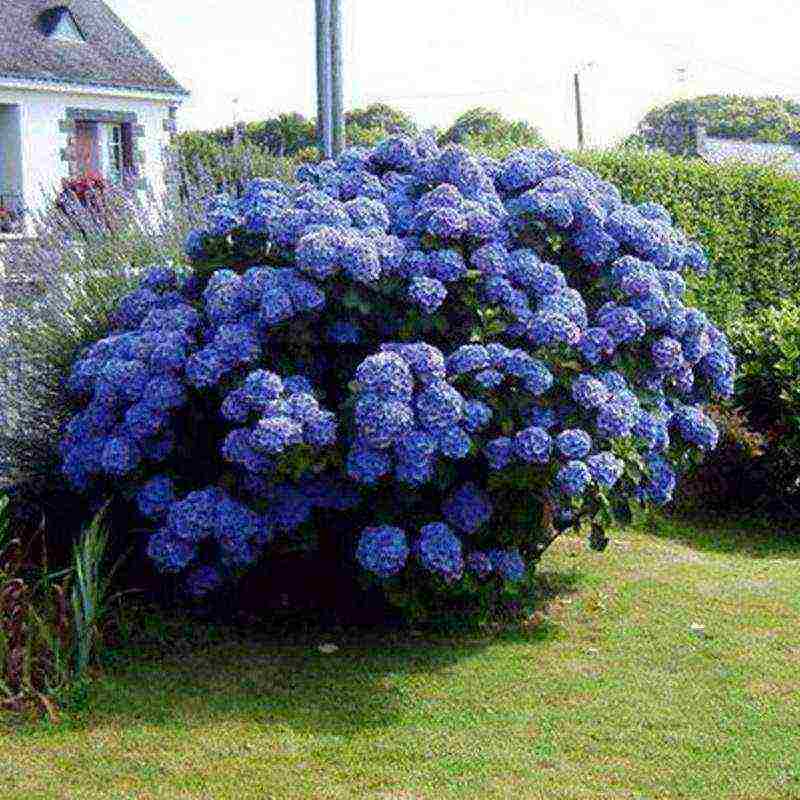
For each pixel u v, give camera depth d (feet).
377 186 20.02
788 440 28.09
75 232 23.89
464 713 15.96
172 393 17.98
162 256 23.27
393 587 17.87
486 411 17.15
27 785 13.69
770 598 21.01
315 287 17.48
